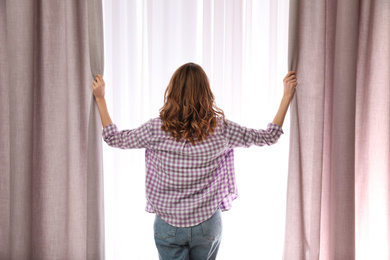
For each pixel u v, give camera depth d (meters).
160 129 1.67
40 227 2.19
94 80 1.93
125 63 2.16
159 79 2.15
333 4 2.07
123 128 2.17
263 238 2.20
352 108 1.99
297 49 1.96
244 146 1.73
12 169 2.08
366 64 2.13
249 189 2.19
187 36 2.12
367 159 2.16
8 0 2.05
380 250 2.19
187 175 1.63
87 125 2.13
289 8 1.94
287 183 2.05
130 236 2.19
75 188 2.14
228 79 2.13
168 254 1.68
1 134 2.21
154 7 2.13
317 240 2.02
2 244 2.23
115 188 2.15
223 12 2.10
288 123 2.17
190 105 1.65
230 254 2.22
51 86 2.14
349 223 2.02
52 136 2.14
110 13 2.14
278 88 2.19
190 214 1.61
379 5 2.09
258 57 2.17
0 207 2.23
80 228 2.16
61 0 2.13
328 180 2.13
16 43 2.04
